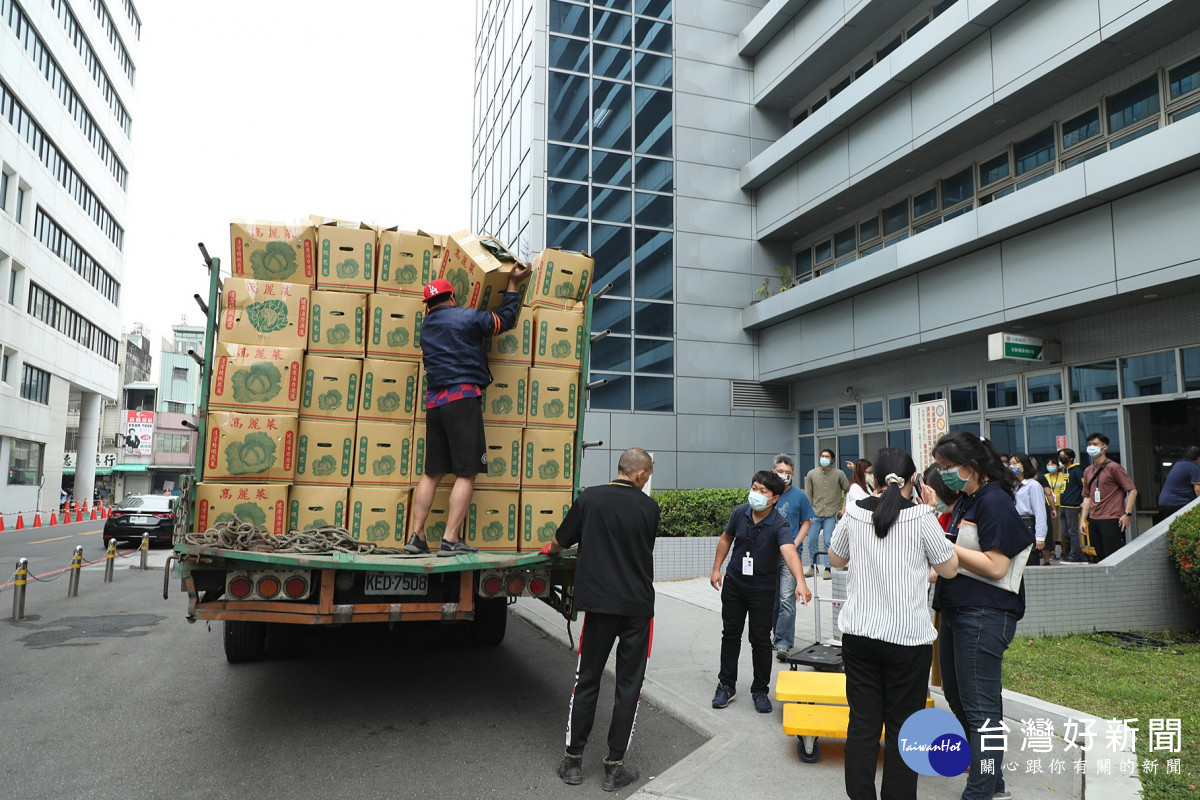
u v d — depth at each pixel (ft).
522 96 63.67
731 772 13.87
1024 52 40.14
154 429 202.90
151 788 13.07
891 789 10.96
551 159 59.47
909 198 52.70
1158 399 36.35
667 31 63.62
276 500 15.85
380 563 14.60
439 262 18.21
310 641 24.62
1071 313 39.19
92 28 127.54
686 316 60.95
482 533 17.20
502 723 16.80
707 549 39.04
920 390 50.47
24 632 27.07
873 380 54.60
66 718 16.90
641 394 59.11
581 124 60.49
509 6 70.44
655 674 20.59
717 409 60.90
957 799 12.57
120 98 147.64
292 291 16.67
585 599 13.74
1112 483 29.78
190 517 15.38
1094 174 34.96
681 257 61.41
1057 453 41.19
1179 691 18.04
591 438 57.41
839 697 14.83
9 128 94.89
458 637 24.39
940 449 12.66
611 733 13.56
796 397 62.85
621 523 14.07
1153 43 36.24
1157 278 33.58
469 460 16.16
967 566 11.89
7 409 100.27
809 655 17.66
